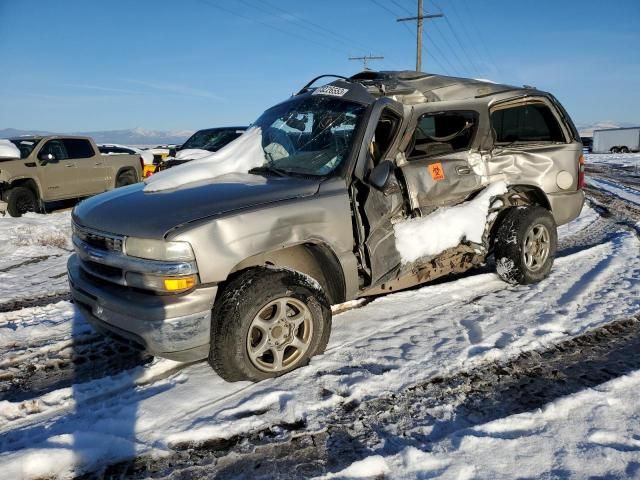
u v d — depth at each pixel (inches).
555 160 201.9
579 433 104.0
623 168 938.1
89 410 118.5
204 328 117.7
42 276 253.4
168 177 150.9
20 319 185.9
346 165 144.0
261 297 122.0
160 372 136.5
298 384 125.9
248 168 162.9
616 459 95.4
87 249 129.7
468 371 131.9
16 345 160.9
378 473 94.7
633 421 107.8
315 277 145.7
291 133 164.4
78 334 167.2
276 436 107.1
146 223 119.8
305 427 109.7
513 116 197.0
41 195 458.9
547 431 105.1
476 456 97.7
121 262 119.9
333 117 158.1
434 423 110.3
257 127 175.9
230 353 120.6
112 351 153.8
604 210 407.8
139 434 108.3
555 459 96.2
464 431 105.8
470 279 203.5
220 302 121.1
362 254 145.2
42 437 109.1
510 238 190.9
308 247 140.4
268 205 127.0
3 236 342.3
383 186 138.3
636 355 139.3
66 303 202.4
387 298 187.3
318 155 152.4
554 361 136.8
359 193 147.5
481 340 148.9
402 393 122.0
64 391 127.7
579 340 148.6
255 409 116.4
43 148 467.8
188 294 116.0
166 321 114.1
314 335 134.2
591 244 279.6
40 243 331.9
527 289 194.2
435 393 122.0
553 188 201.6
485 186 185.9
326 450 102.5
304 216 130.9
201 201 127.9
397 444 103.5
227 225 119.3
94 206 141.7
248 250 121.3
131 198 139.9
